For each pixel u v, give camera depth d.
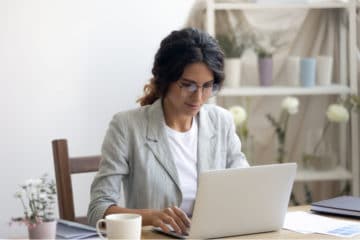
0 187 3.66
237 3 3.84
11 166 3.68
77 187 3.80
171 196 2.43
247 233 2.09
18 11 3.63
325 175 3.89
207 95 2.39
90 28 3.77
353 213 2.30
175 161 2.49
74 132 3.79
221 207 2.00
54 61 3.72
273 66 4.10
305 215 2.37
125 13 3.82
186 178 2.48
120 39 3.82
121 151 2.43
